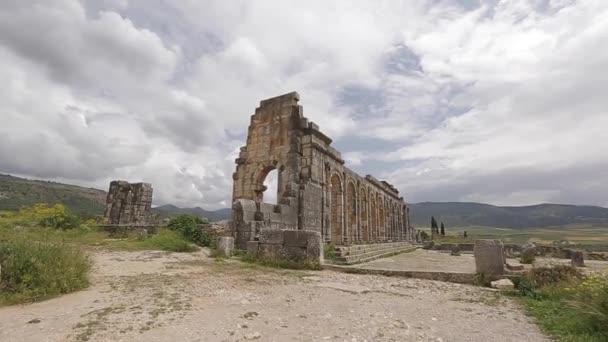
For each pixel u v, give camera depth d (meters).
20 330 4.66
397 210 46.06
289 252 12.69
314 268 11.95
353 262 16.36
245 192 21.33
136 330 4.80
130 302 6.26
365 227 29.47
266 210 16.03
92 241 18.48
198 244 17.16
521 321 6.16
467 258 22.97
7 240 7.20
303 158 19.89
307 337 4.85
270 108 21.91
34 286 6.44
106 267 10.20
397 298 7.80
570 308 6.16
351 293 8.13
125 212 31.36
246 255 13.27
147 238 18.12
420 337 5.04
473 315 6.50
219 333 4.84
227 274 9.99
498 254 9.88
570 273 8.87
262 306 6.46
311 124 20.30
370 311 6.44
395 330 5.32
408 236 51.47
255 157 21.58
